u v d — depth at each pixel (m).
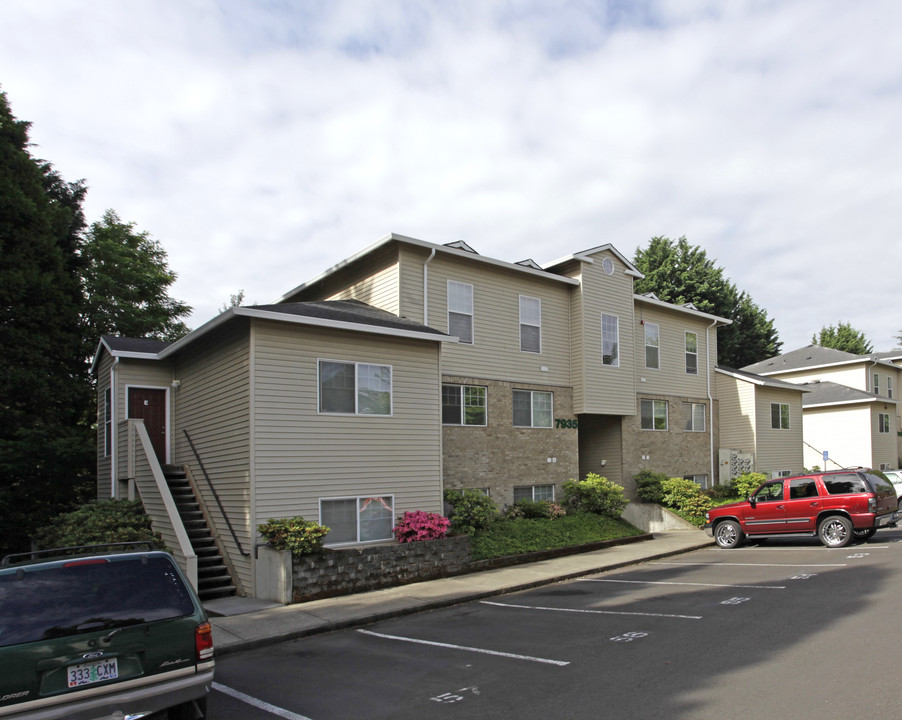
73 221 27.91
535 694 6.50
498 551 15.52
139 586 5.53
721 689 6.23
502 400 18.86
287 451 12.98
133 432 15.54
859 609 9.12
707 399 27.16
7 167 22.09
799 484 17.03
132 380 16.56
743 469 26.88
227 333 13.88
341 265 18.77
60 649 4.96
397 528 14.02
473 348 18.34
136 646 5.27
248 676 7.76
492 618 10.36
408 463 14.83
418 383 15.27
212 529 14.05
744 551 16.97
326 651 8.81
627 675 6.88
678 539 19.52
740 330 48.97
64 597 5.18
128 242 30.78
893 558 13.46
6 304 21.41
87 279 27.88
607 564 15.13
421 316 17.31
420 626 10.06
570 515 19.22
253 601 11.95
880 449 36.06
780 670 6.66
